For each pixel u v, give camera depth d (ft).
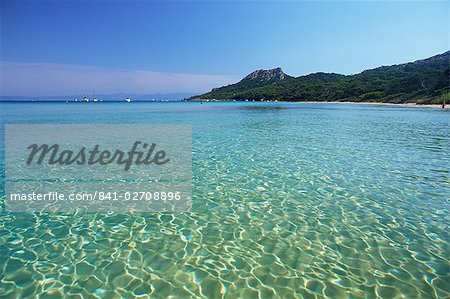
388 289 13.32
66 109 192.65
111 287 13.43
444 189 26.27
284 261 15.55
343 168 33.73
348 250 16.57
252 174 31.55
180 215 21.39
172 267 15.01
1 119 102.27
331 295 12.96
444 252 16.30
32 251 16.46
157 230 19.07
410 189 26.35
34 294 12.93
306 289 13.34
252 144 50.21
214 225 19.77
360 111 148.77
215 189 26.89
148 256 16.01
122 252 16.40
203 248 16.85
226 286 13.53
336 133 64.34
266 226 19.57
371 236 18.11
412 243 17.26
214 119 105.09
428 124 81.92
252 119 104.58
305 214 21.36
